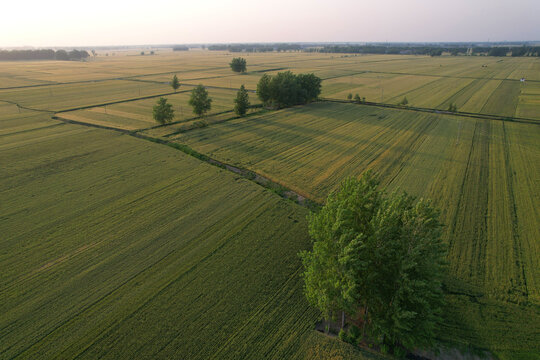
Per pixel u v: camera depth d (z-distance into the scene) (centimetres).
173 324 2444
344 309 2180
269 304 2636
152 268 3005
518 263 3084
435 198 4272
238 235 3488
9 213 3828
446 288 2789
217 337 2348
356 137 6819
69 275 2900
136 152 5816
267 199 4209
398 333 2114
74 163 5306
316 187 4612
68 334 2355
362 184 2384
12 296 2662
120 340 2316
